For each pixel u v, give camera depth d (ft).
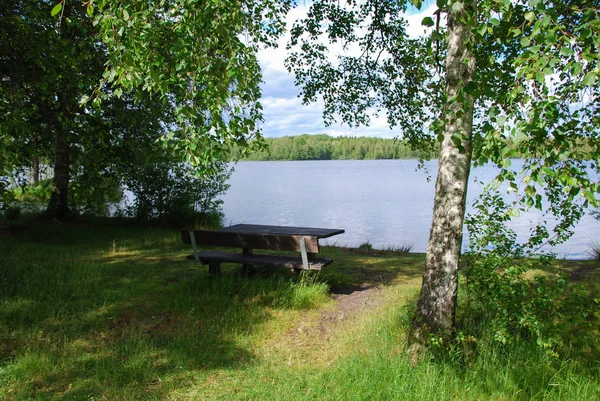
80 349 13.50
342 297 19.97
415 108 27.40
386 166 350.64
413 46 26.03
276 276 22.04
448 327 12.66
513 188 7.75
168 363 12.74
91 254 28.37
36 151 27.37
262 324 16.02
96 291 19.49
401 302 18.20
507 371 11.32
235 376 12.09
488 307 14.33
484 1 8.13
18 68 24.66
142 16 11.57
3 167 27.55
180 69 11.66
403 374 11.17
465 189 12.73
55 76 23.35
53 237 32.81
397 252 33.96
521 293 13.39
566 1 9.84
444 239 12.72
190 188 41.86
